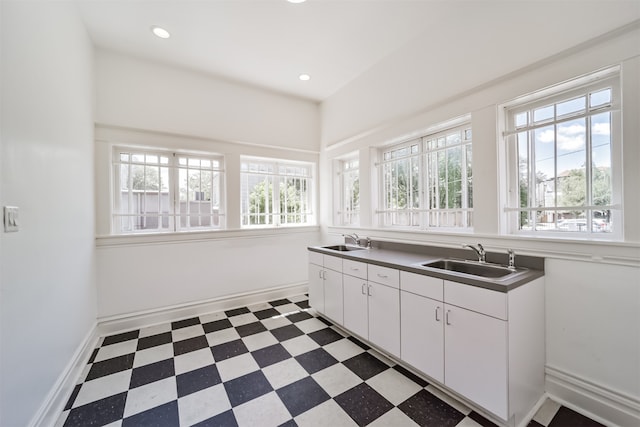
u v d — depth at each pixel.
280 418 1.46
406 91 2.52
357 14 2.13
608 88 1.47
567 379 1.52
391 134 2.70
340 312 2.45
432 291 1.64
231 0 1.97
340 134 3.46
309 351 2.15
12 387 1.11
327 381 1.77
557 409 1.49
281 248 3.56
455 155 2.31
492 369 1.35
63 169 1.74
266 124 3.46
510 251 1.70
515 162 1.86
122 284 2.59
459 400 1.58
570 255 1.50
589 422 1.40
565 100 1.63
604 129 1.49
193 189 3.09
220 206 3.24
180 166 3.01
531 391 1.48
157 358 2.07
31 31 1.36
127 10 2.05
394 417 1.45
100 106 2.51
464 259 2.04
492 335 1.35
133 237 2.64
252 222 3.51
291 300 3.44
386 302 1.96
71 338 1.79
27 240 1.27
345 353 2.12
